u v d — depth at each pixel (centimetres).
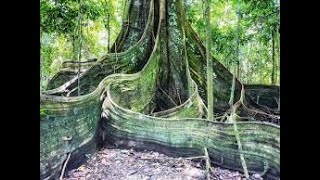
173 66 520
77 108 459
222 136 481
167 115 504
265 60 480
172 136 493
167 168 473
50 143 427
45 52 453
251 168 468
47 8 457
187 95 509
